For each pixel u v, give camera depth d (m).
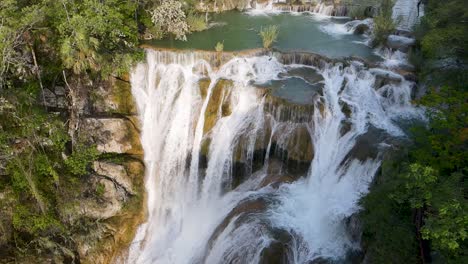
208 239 20.05
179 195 23.00
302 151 21.36
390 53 26.09
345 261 17.16
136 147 22.91
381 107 22.64
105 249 20.05
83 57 21.78
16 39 19.12
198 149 23.08
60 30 20.28
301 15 34.62
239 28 30.91
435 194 12.53
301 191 20.80
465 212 10.88
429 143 16.25
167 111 24.09
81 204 20.23
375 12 32.34
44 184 19.80
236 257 18.09
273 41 28.48
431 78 21.86
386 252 14.67
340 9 33.84
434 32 22.16
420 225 14.97
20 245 18.81
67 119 21.55
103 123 22.11
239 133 22.42
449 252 12.33
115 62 23.09
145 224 21.62
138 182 21.86
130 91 23.98
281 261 17.20
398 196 13.97
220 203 21.94
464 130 14.84
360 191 18.95
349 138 20.66
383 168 17.66
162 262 20.17
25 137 19.38
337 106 22.19
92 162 21.33
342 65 24.55
